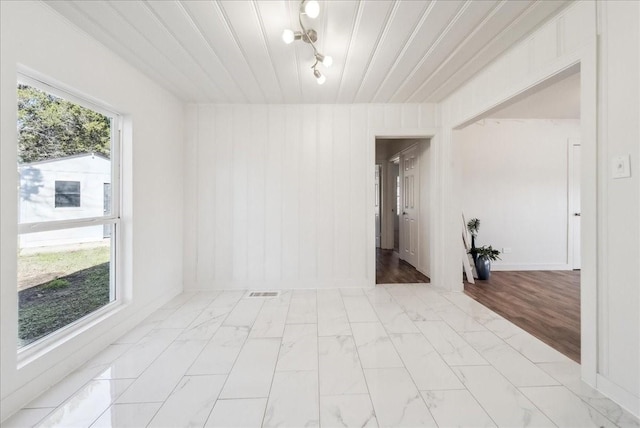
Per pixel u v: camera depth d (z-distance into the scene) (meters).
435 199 3.96
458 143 3.68
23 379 1.66
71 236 2.19
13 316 1.62
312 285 3.93
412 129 3.88
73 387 1.82
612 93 1.63
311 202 3.92
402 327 2.69
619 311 1.62
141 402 1.68
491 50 2.49
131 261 2.71
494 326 2.70
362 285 3.96
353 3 1.90
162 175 3.28
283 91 3.44
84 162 2.31
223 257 3.88
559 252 4.93
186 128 3.82
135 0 1.84
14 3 1.62
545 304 3.29
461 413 1.59
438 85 3.27
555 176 4.92
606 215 1.68
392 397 1.72
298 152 3.90
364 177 3.93
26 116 1.83
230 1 1.88
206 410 1.62
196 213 3.85
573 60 1.86
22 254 1.80
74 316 2.20
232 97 3.62
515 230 4.90
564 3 1.89
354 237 3.95
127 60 2.62
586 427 1.48
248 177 3.88
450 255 3.78
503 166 4.88
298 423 1.52
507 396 1.72
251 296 3.60
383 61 2.68
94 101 2.36
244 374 1.96
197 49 2.46
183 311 3.10
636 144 1.52
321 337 2.50
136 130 2.79
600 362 1.74
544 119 4.88
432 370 2.00
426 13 2.00
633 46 1.53
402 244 5.61
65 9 1.90
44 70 1.82
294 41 2.34
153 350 2.29
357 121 3.90
